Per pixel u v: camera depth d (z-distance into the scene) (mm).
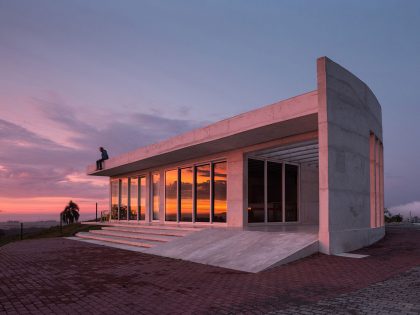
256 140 13414
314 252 9484
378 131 14711
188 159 17656
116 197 24750
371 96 13469
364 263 8352
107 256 11219
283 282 6832
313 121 10906
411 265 8023
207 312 5113
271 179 16484
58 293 6387
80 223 28250
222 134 12930
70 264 9711
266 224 15883
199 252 10508
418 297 5551
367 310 4953
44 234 26750
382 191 15578
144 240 14805
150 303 5660
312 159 17266
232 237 11555
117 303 5688
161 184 19750
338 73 10664
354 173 11180
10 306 5633
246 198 14727
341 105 10656
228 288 6516
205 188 16766
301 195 18047
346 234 10266
